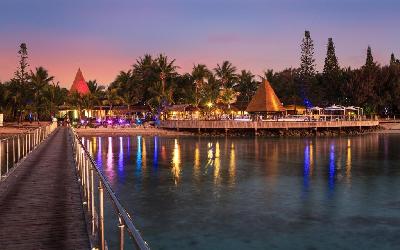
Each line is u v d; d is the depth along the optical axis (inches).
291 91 4571.9
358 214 816.3
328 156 1806.1
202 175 1283.2
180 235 691.4
